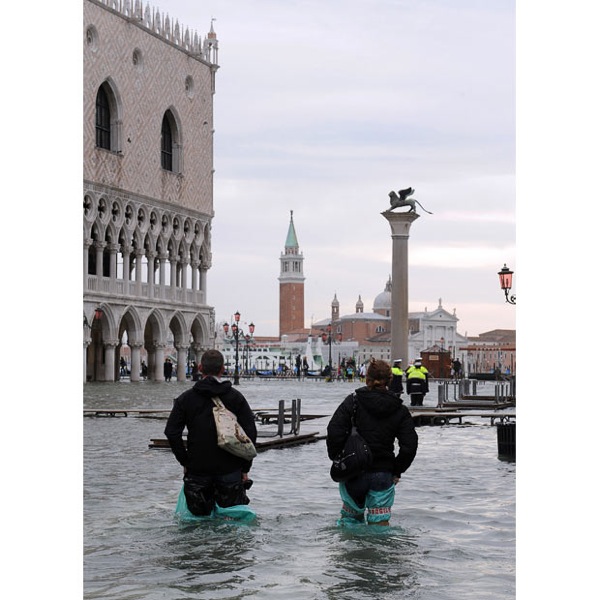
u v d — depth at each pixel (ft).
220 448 50.93
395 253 255.70
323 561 42.93
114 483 67.21
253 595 37.29
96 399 190.08
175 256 340.59
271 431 108.17
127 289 309.01
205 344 358.64
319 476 72.74
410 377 165.17
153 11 322.14
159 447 92.32
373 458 50.37
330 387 304.30
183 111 342.85
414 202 254.68
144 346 338.54
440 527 51.08
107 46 295.48
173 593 37.55
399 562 42.80
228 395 51.67
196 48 348.38
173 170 343.05
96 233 295.07
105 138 303.89
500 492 64.39
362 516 51.62
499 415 131.23
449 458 86.89
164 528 49.78
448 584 39.14
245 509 51.65
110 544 46.09
